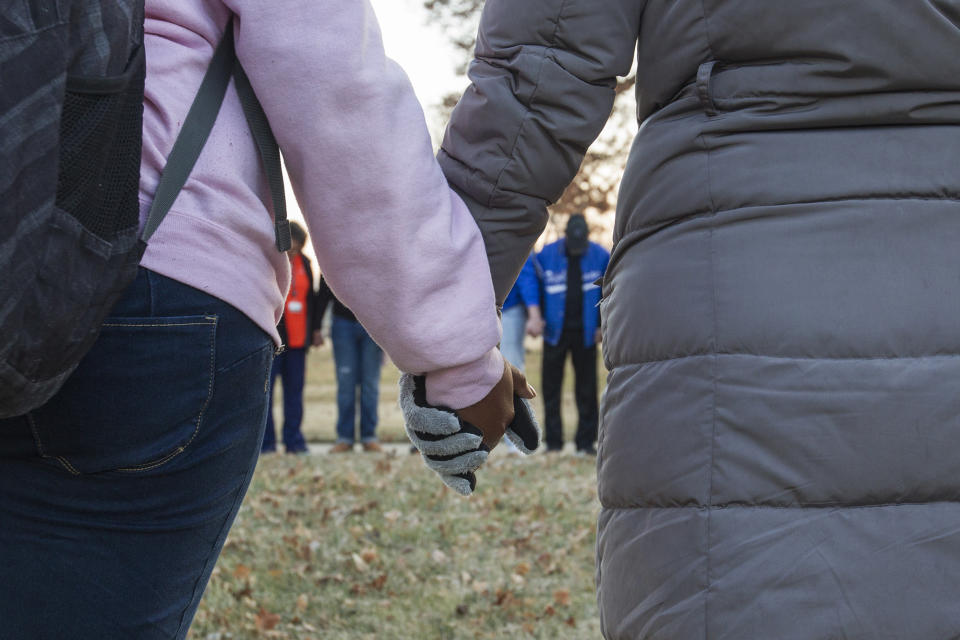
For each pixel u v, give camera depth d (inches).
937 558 54.2
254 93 52.6
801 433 54.7
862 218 56.6
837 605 53.4
